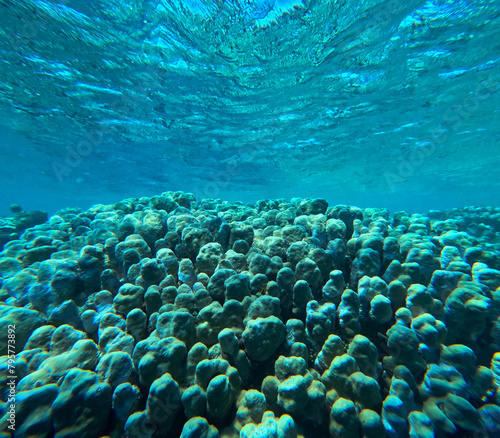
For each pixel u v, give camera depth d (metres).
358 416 1.72
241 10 7.01
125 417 1.71
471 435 1.82
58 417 1.49
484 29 7.92
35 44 8.45
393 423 1.71
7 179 29.17
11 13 7.30
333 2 6.84
